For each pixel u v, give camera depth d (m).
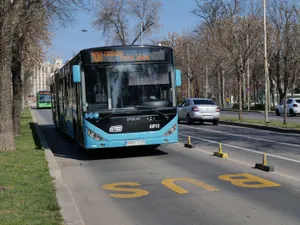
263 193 7.65
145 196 7.73
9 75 13.54
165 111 12.25
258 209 6.62
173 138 12.37
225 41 28.27
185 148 14.59
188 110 27.11
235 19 27.91
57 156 13.62
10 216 5.87
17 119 19.31
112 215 6.59
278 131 20.97
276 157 12.05
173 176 9.55
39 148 14.35
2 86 13.41
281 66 45.75
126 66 12.16
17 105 19.33
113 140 11.91
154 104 12.19
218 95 65.75
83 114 11.91
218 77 59.72
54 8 14.88
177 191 8.01
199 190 8.04
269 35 32.34
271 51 37.59
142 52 12.27
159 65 12.38
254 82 64.00
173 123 12.36
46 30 20.78
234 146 14.99
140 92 12.15
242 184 8.46
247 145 15.20
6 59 13.32
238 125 25.64
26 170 9.73
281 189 7.94
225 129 23.05
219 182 8.71
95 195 7.96
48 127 28.08
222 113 43.44
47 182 8.28
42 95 66.62
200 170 10.20
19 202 6.68
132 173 10.12
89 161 12.34
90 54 12.01
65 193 7.46
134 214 6.60
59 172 9.85
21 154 12.62
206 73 50.50
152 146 14.98
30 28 17.23
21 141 16.75
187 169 10.40
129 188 8.47
